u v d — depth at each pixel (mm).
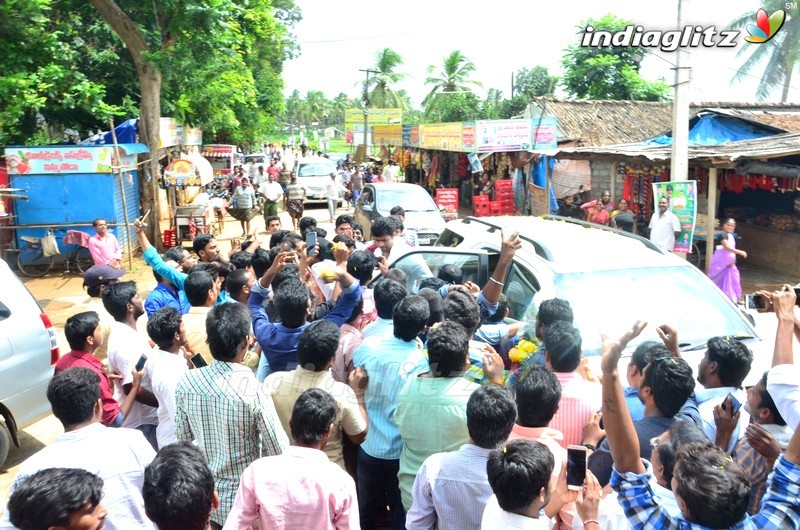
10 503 1975
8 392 5012
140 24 15469
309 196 23906
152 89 14883
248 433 2943
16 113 12602
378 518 3742
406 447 3160
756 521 2129
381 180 24656
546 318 3689
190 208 15805
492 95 44406
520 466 2137
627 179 15617
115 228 13484
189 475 2170
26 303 5336
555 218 6680
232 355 2982
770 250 13344
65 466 2605
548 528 2307
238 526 2439
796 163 11938
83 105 13359
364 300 4879
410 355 3422
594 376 3627
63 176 13047
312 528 2449
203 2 13312
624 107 21406
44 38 12914
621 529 2371
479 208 18688
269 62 38000
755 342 4477
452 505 2605
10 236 13008
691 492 1938
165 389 3424
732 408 2867
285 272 4938
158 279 5617
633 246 5285
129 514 2660
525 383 2775
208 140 32219
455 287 4402
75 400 2744
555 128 17172
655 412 2854
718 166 11023
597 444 2922
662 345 3207
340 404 3172
